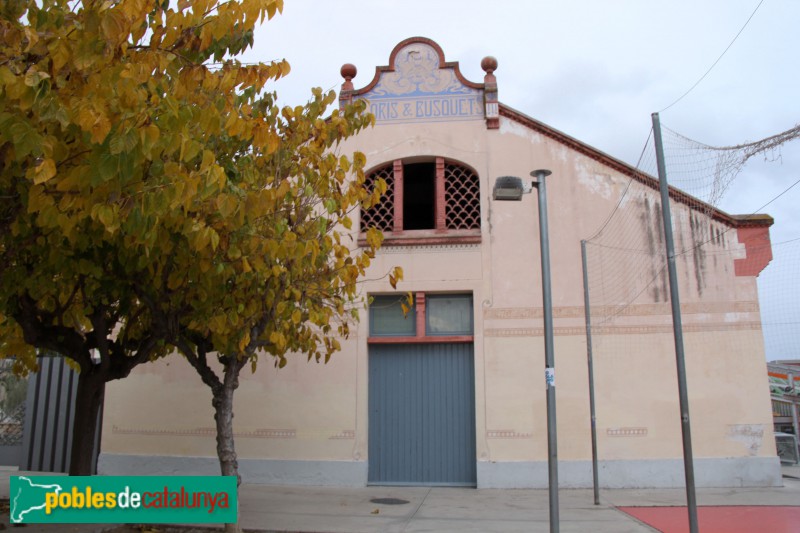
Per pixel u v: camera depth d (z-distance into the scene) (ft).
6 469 46.26
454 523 29.25
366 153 44.11
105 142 14.96
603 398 39.58
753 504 32.96
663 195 25.66
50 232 20.43
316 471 40.45
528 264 41.45
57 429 45.24
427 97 44.50
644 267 40.91
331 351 29.25
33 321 25.70
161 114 17.61
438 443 40.96
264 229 24.45
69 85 15.61
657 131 26.27
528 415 39.58
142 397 43.11
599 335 40.32
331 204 24.89
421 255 42.27
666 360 39.75
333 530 27.86
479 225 43.11
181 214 19.97
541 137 43.14
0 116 13.69
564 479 38.70
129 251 22.68
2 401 48.44
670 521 29.12
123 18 14.33
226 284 25.29
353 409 40.93
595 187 42.22
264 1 18.06
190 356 26.43
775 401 61.21
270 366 42.01
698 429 38.83
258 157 25.86
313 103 26.99
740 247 40.65
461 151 43.42
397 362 42.19
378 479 40.86
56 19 15.31
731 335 39.70
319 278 27.35
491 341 40.70
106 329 27.66
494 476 38.99
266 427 41.34
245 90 25.50
